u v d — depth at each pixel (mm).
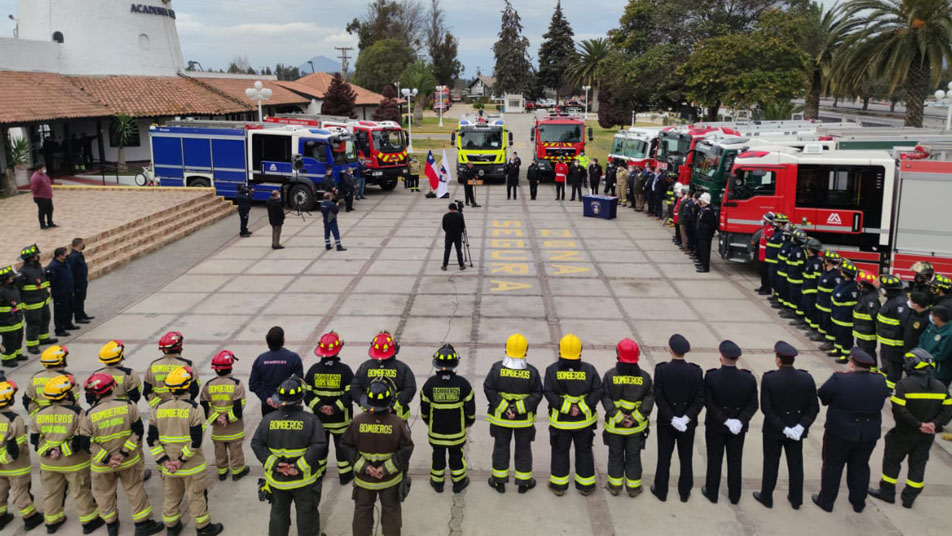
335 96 55719
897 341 9375
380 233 21203
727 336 12203
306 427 5898
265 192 24906
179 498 6512
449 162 42562
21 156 24297
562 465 7152
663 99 47031
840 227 14812
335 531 6625
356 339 11867
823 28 39188
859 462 6836
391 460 5961
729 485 7051
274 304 14000
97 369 10641
